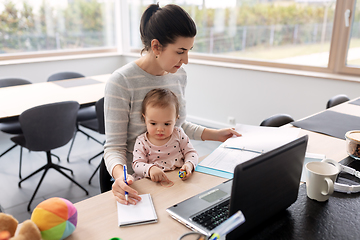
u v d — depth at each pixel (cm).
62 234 79
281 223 86
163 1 407
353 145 121
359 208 93
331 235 82
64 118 221
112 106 118
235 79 336
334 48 282
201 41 385
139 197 98
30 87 291
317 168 100
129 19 462
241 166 70
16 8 381
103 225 87
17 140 227
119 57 461
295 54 310
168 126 117
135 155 121
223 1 350
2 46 382
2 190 237
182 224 87
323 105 281
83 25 446
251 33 337
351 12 265
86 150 313
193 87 379
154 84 125
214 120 370
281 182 84
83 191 238
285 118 175
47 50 420
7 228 74
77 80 322
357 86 257
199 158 128
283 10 307
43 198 228
